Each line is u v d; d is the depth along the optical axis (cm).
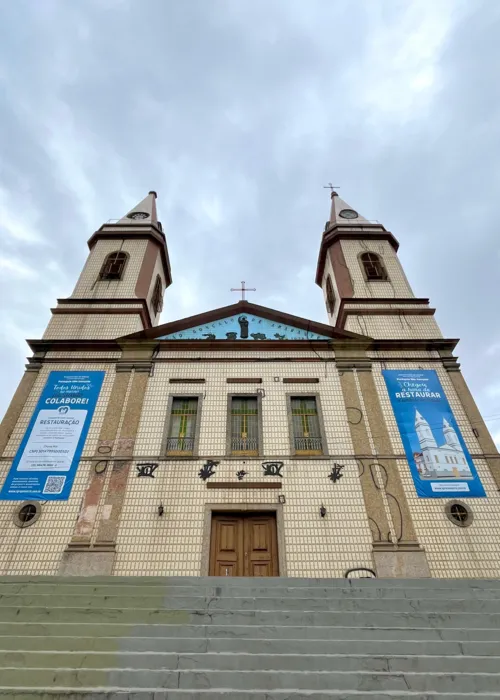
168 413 1241
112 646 542
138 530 1031
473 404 1258
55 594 695
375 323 1499
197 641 547
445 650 538
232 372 1334
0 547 1004
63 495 1080
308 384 1308
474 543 1019
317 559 998
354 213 2044
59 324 1488
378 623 610
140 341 1395
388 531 1034
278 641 547
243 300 1533
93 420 1220
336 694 445
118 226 1902
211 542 1035
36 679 470
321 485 1105
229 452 1166
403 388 1292
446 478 1118
